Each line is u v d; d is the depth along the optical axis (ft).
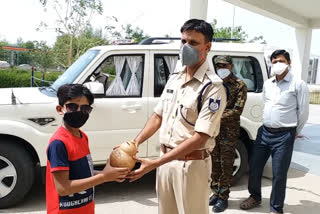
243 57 14.83
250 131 14.55
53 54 60.29
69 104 5.99
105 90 12.62
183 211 7.26
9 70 57.67
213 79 6.71
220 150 12.42
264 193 14.40
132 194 13.61
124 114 12.55
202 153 7.08
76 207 6.22
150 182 15.08
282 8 29.73
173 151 6.59
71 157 6.01
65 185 5.77
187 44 6.65
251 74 15.06
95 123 12.19
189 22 6.66
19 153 11.41
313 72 94.63
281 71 11.13
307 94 11.27
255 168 12.48
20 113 11.48
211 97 6.61
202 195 7.29
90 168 6.44
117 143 12.59
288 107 11.37
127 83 12.89
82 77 12.34
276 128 11.57
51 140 5.96
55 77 52.90
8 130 11.16
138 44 13.82
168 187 7.54
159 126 7.83
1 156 11.27
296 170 17.93
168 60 13.39
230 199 13.55
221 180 12.37
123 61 12.86
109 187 14.37
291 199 13.84
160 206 7.89
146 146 13.10
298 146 23.67
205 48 6.73
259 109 14.66
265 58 15.15
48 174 6.14
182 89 7.04
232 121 12.25
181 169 7.08
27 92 13.04
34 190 13.56
